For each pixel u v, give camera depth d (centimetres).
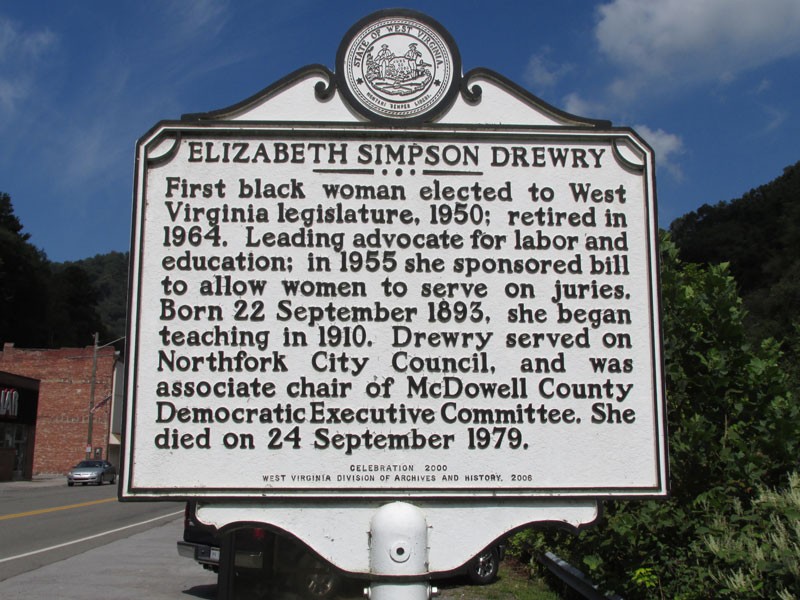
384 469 450
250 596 785
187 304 461
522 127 491
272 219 474
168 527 1655
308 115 492
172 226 470
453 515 454
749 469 538
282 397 454
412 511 441
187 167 478
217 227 471
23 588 898
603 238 481
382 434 454
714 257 4072
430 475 451
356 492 447
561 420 459
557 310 471
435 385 460
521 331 468
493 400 460
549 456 455
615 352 468
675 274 618
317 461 449
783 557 403
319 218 475
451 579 908
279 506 449
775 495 502
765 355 615
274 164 481
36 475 4475
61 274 7581
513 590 855
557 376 464
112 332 8556
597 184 488
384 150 486
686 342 596
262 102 493
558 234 480
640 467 456
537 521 453
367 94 495
